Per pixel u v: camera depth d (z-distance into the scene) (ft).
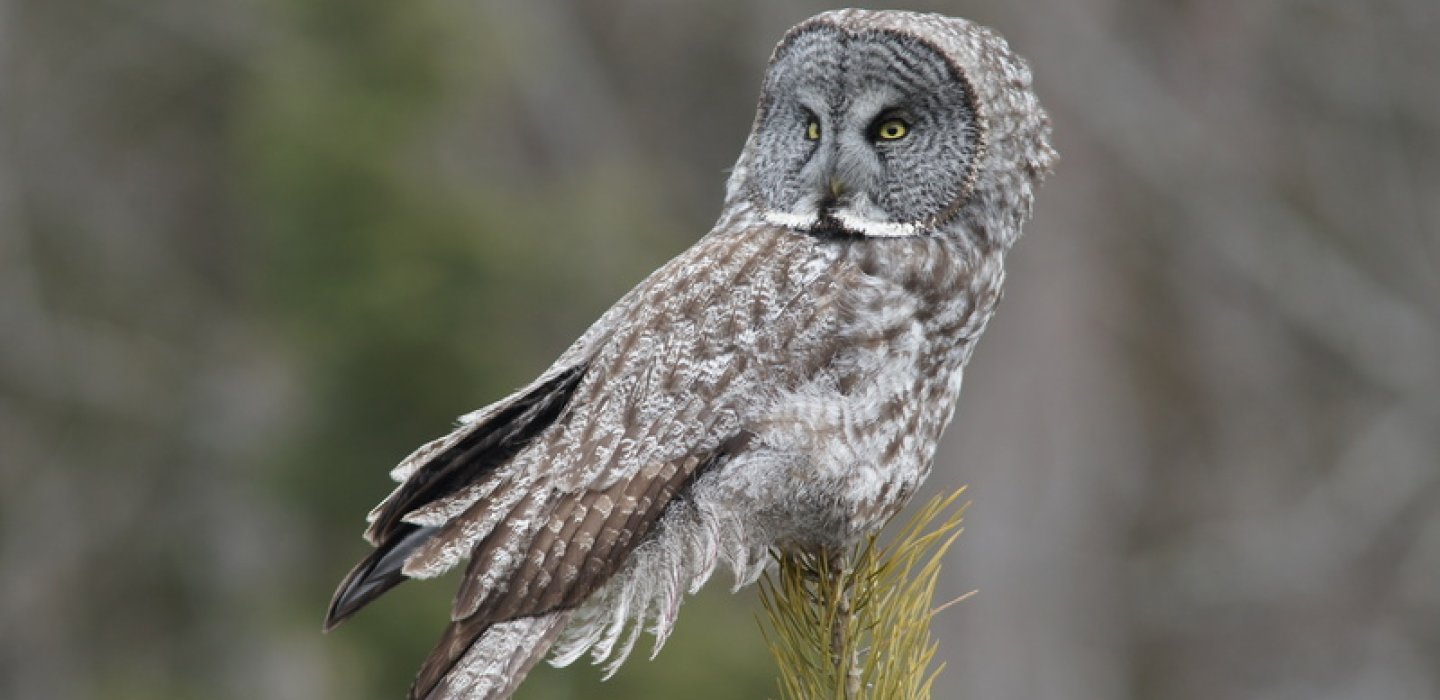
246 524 70.59
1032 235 76.95
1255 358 88.12
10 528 74.08
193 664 70.69
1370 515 82.48
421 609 48.98
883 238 26.14
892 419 25.50
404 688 49.16
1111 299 81.76
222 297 76.48
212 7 77.10
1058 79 76.79
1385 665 84.94
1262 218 82.89
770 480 24.80
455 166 58.80
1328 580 85.87
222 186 77.25
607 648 24.35
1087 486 78.38
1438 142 87.10
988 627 74.59
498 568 23.90
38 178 79.05
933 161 26.48
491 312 54.60
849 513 25.23
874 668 23.41
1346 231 86.07
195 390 74.74
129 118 79.36
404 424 53.26
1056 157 28.25
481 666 23.61
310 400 53.72
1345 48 86.22
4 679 72.49
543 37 80.74
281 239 55.06
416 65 57.67
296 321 54.70
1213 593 84.53
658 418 24.68
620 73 83.51
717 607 50.88
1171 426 89.45
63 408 75.56
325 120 55.57
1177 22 83.82
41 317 76.33
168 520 73.87
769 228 26.50
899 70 26.27
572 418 24.85
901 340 25.55
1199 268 86.53
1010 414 75.92
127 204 78.84
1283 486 88.22
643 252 61.26
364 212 54.54
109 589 73.77
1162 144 79.30
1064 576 75.97
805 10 80.33
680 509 24.70
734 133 82.84
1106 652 78.38
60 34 80.33
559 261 57.82
